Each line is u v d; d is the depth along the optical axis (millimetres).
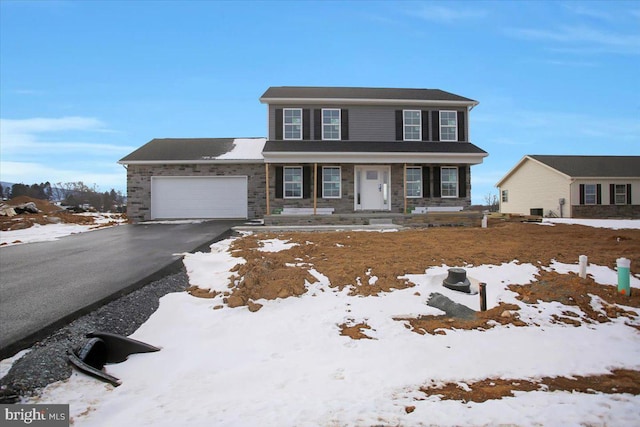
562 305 5754
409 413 3062
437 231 11586
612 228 13383
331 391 3412
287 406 3139
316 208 16516
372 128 16953
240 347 4332
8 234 12367
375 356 4156
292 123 16828
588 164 24672
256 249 8477
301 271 6566
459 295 6039
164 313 5145
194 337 4551
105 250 8758
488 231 11633
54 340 3998
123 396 3281
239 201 17203
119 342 4078
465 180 16969
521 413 3088
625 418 3064
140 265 6996
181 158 17047
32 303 4824
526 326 5090
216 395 3328
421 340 4590
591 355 4336
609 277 6969
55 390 3285
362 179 16781
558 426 2926
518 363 4082
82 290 5395
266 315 5176
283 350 4285
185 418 2938
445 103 16922
